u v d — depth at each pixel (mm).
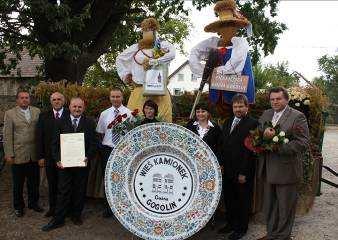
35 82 14031
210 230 5770
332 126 27938
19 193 6258
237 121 5387
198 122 5551
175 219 4895
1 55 14016
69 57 12242
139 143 5012
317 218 6387
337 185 7504
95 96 7992
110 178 5074
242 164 5223
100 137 6242
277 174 4852
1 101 13125
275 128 4676
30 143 6168
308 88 7336
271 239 5062
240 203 5367
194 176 4883
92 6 13586
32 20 12227
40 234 5590
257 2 14656
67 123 5797
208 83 6781
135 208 5004
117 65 7168
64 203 5828
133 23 15766
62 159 5656
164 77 6547
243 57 6312
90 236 5539
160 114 6676
